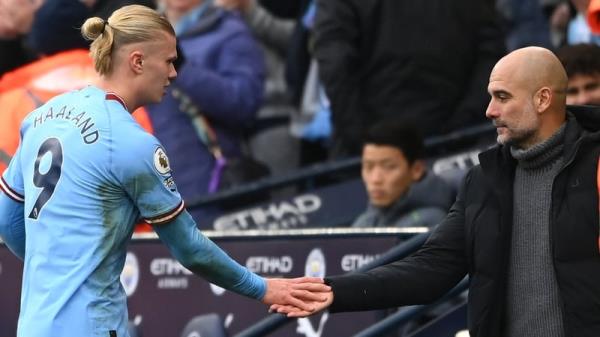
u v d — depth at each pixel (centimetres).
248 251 2661
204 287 2686
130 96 2005
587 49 2666
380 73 3359
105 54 1994
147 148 1966
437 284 2098
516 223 2031
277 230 2872
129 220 1988
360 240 2570
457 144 3388
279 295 2069
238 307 2650
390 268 2103
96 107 1986
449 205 2886
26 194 2017
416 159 2856
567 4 3612
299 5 3975
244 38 3425
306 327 2584
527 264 2016
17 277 2825
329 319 2569
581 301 1959
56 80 2995
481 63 3378
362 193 3247
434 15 3347
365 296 2081
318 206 3253
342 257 2580
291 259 2623
